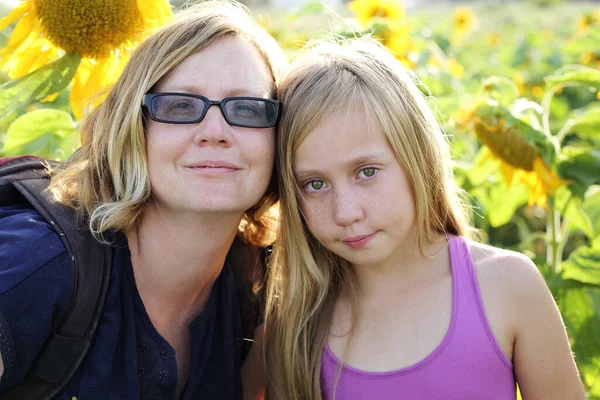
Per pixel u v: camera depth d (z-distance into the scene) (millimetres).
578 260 2150
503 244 3500
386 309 1592
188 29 1539
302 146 1505
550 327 1536
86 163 1614
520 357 1534
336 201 1489
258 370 1793
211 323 1674
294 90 1546
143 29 1946
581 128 2299
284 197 1614
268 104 1525
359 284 1647
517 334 1519
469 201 2541
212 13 1587
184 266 1581
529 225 3625
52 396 1447
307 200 1537
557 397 1563
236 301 1731
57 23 1906
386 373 1515
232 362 1697
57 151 1976
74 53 1953
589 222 2285
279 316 1700
